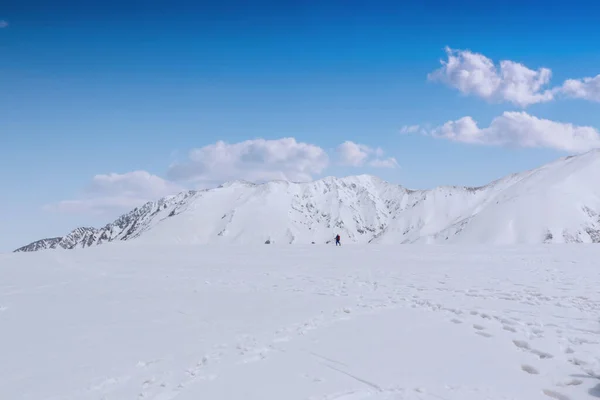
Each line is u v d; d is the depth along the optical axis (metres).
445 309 13.45
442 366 8.32
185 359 8.92
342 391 7.16
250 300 15.70
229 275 23.11
